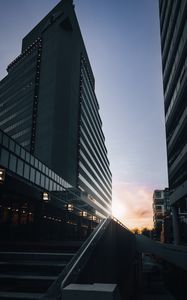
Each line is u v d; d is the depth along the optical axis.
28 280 6.43
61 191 45.97
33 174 34.22
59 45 102.44
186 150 34.69
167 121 50.28
